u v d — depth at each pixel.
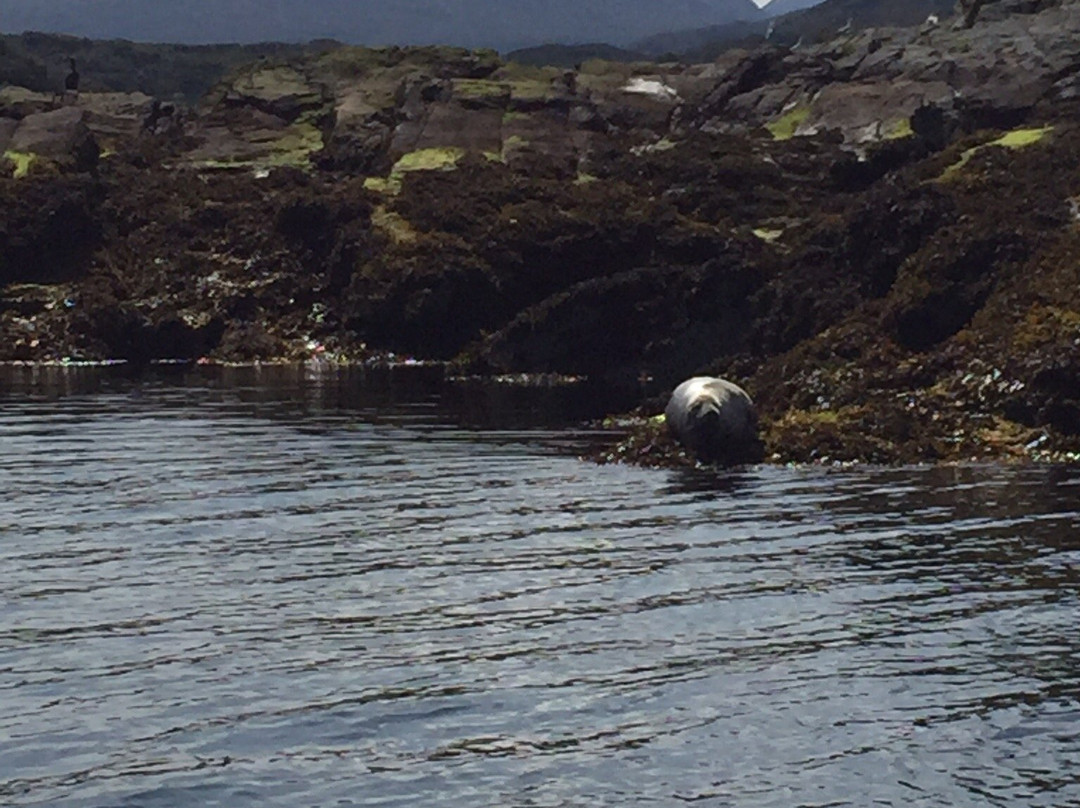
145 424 33.19
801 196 51.59
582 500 23.70
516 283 46.81
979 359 29.69
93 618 17.41
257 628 16.97
